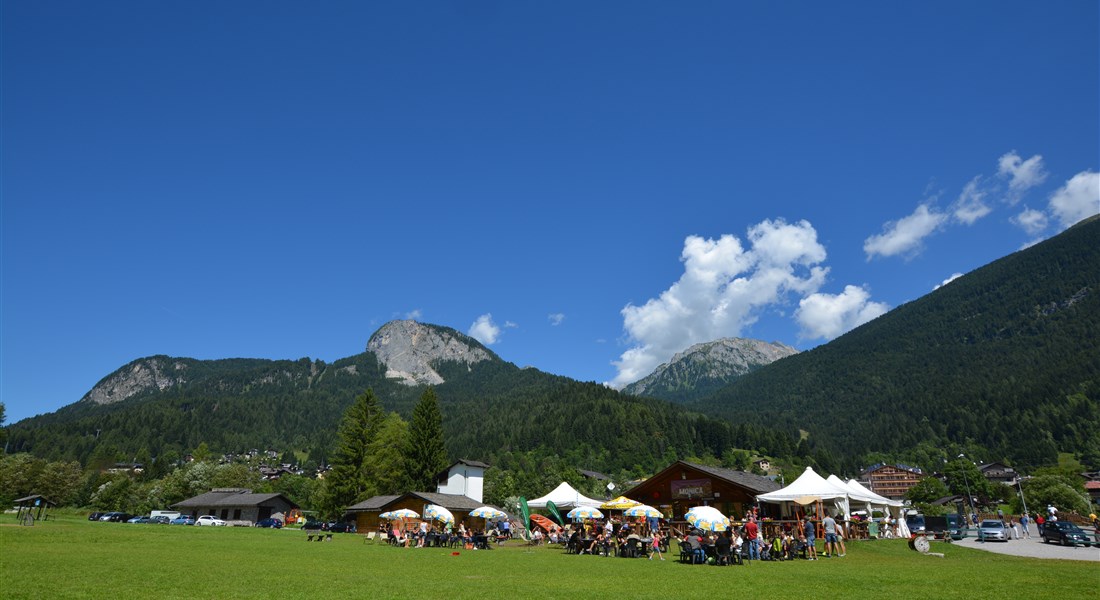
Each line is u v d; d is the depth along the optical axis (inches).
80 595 576.1
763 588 719.1
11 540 1298.0
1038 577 836.0
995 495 5231.3
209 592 624.1
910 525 1873.8
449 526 1728.6
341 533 2709.2
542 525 2027.6
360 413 3508.9
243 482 5334.6
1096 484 5797.2
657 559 1194.6
